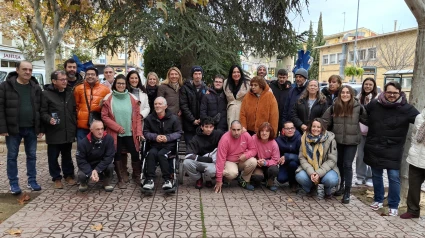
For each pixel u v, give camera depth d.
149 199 4.89
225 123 5.97
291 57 13.98
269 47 12.96
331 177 4.88
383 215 4.49
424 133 4.16
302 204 4.85
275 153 5.41
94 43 11.80
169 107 6.01
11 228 3.86
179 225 4.00
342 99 4.86
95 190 5.26
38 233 3.74
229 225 4.04
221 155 5.24
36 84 5.02
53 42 10.77
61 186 5.34
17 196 4.99
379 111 4.55
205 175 5.32
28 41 22.02
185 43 10.47
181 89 6.00
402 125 4.41
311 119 5.47
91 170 5.06
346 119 4.87
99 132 4.96
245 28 12.20
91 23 12.65
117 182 5.71
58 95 5.16
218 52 10.88
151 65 13.06
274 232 3.88
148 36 9.73
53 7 9.84
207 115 5.85
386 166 4.51
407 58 28.73
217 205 4.71
